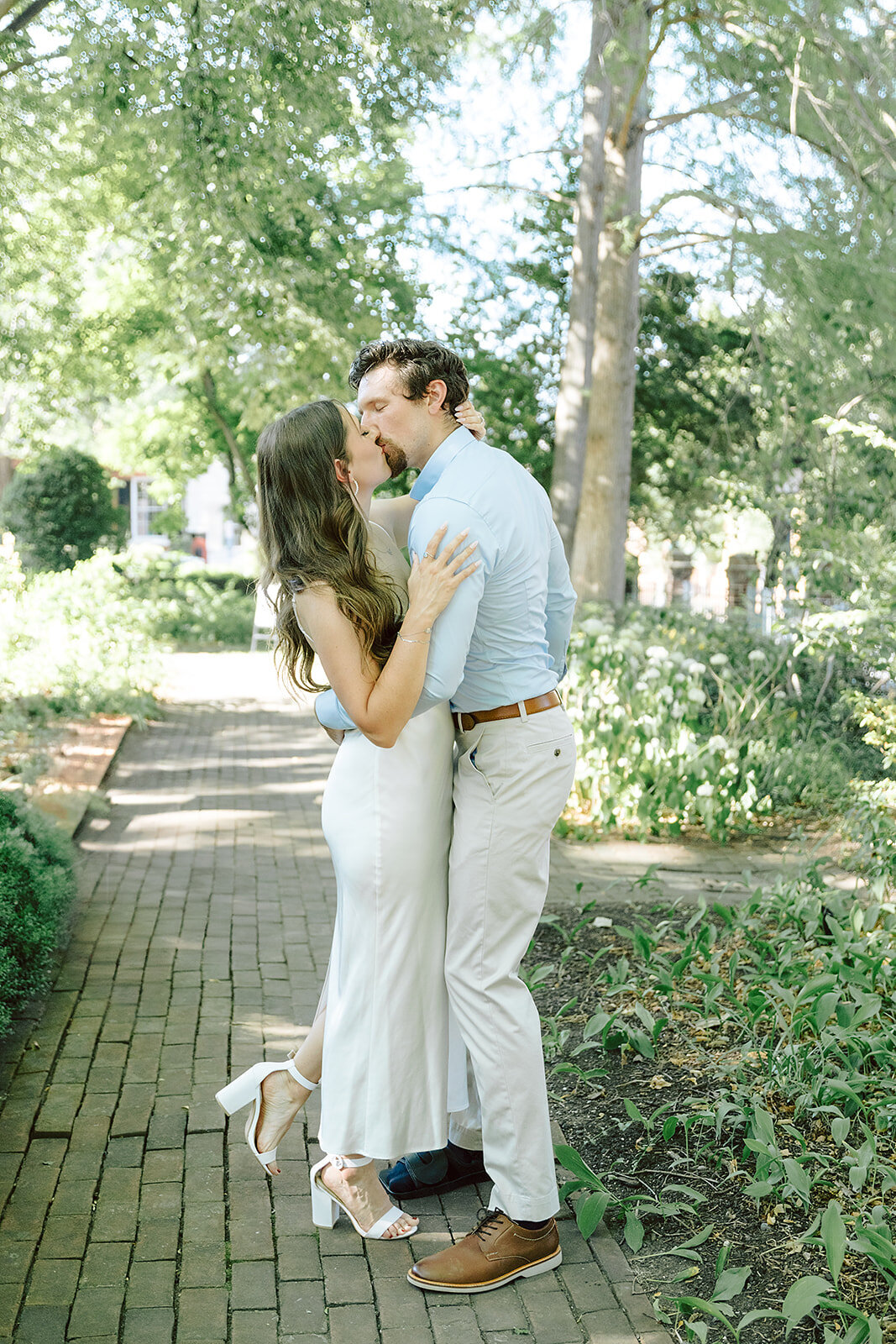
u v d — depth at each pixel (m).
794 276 9.09
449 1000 2.45
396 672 2.16
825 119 8.80
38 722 9.03
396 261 12.77
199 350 12.91
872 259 9.13
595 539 11.23
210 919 4.75
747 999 3.47
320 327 11.51
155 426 19.67
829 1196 2.62
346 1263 2.43
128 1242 2.47
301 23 7.19
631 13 8.91
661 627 8.84
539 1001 3.81
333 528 2.24
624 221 10.12
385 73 7.79
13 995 3.47
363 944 2.38
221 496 37.12
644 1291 2.34
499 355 15.16
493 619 2.27
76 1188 2.68
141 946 4.37
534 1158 2.36
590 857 5.89
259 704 11.97
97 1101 3.10
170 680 13.33
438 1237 2.54
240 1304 2.28
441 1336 2.19
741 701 7.41
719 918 4.68
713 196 9.82
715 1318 2.24
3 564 11.75
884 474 8.48
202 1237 2.50
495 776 2.31
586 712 6.69
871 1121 2.91
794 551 8.23
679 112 10.48
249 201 8.99
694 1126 2.95
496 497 2.23
